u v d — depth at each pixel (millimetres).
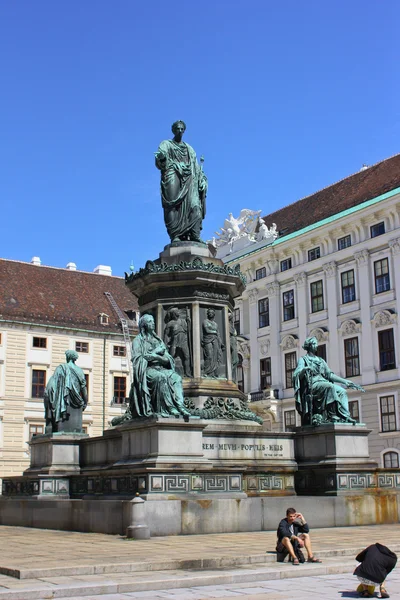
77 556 10469
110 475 15086
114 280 64688
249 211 55531
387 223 44156
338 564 10211
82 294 60781
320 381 17766
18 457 52531
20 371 53906
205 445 16062
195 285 17641
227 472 14516
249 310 53562
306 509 15031
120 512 13562
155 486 13742
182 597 8195
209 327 17516
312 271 48969
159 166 18922
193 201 18688
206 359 17453
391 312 42906
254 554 10500
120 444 16562
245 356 53438
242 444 16531
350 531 14352
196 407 16719
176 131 19172
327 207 51062
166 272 17469
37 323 55156
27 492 18047
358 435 17062
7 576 9227
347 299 46344
